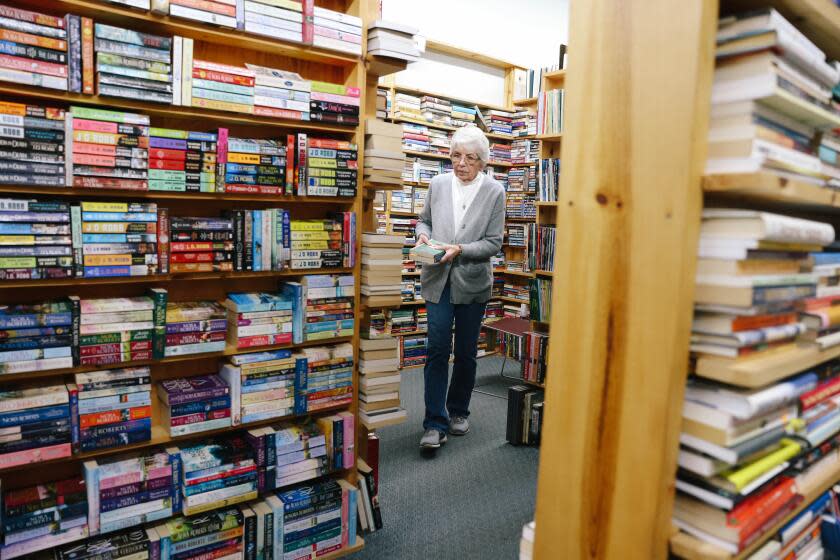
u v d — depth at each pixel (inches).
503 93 234.7
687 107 27.9
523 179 218.8
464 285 114.7
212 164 69.7
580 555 33.4
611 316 31.3
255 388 76.1
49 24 57.9
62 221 60.7
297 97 75.3
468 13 219.0
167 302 74.4
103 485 65.3
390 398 92.8
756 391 31.0
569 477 33.7
